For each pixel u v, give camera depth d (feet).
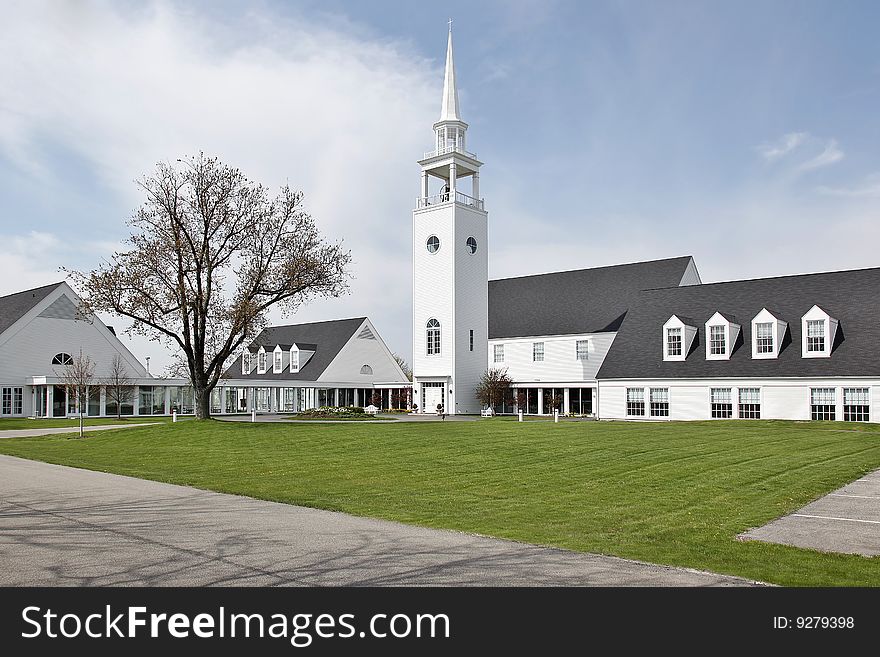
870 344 130.82
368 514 43.42
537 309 208.85
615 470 64.90
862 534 37.73
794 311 142.61
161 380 199.72
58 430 139.33
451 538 35.83
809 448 80.59
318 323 251.60
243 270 126.52
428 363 191.83
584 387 192.75
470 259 192.95
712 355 145.89
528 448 82.64
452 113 193.67
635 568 29.91
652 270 196.95
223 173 126.11
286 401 222.48
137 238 122.52
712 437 93.09
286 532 37.19
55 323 195.42
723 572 29.48
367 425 118.21
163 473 66.23
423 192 196.34
